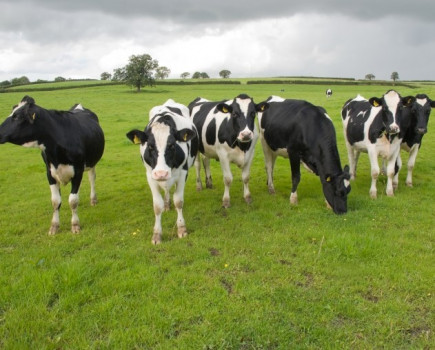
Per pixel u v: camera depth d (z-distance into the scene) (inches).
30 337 156.5
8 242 257.4
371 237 240.7
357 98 401.7
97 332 159.8
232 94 2042.3
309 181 394.3
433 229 261.7
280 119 324.2
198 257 225.9
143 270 207.6
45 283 190.2
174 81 3253.0
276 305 177.2
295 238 251.0
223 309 173.9
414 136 352.8
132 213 310.5
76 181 268.7
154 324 163.0
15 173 486.3
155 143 227.8
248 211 307.4
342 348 151.1
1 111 1178.0
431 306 175.3
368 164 468.1
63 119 260.1
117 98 1823.3
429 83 3324.3
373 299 183.9
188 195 357.1
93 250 238.4
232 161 315.6
